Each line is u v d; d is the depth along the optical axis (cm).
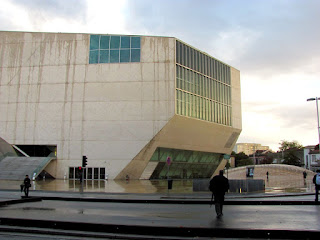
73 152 5184
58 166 5200
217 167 6950
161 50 5225
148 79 5172
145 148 5047
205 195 2194
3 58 5559
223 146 6650
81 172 2544
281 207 1530
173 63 5181
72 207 1472
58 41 5450
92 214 1220
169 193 2356
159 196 2122
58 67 5394
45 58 5450
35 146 5409
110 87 5225
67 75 5353
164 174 5838
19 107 5416
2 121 5422
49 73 5406
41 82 5409
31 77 5450
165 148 5531
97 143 5147
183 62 5428
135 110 5131
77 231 962
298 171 6862
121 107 5162
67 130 5241
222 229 898
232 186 2542
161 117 5075
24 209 1359
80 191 2508
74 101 5281
